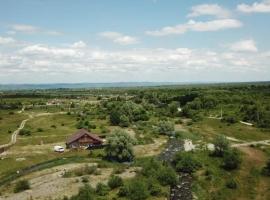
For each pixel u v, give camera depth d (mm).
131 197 89188
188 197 92312
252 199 91500
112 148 126312
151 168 109312
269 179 104625
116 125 195625
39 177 110062
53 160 129125
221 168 114375
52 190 97625
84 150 142125
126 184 95375
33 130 181500
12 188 100812
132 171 113125
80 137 147375
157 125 182250
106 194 92125
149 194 92250
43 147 146375
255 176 106875
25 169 119125
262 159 124125
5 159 127875
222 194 94312
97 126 192000
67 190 97125
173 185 100125
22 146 147875
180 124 199750
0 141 158000
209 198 92312
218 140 127250
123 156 125125
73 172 112625
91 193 91500
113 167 119312
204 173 109750
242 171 111500
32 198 92000
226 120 197375
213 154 127562
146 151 140250
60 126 193875
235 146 144125
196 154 127562
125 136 127812
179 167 113062
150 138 160625
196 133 172625
